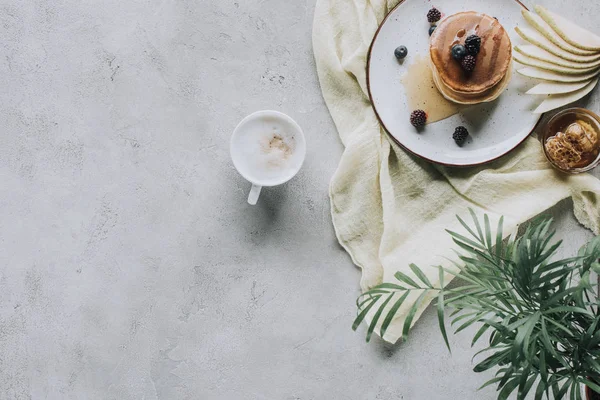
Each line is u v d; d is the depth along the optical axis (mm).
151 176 1401
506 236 1351
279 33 1388
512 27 1354
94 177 1403
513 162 1361
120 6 1394
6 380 1406
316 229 1397
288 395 1399
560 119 1347
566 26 1324
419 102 1360
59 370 1405
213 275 1402
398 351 1388
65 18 1396
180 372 1403
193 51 1394
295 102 1393
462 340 1383
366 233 1381
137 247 1404
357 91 1376
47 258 1407
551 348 1066
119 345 1404
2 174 1405
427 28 1357
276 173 1359
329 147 1393
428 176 1375
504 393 1088
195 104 1396
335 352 1396
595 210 1351
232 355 1402
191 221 1402
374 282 1379
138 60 1396
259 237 1399
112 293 1405
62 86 1401
